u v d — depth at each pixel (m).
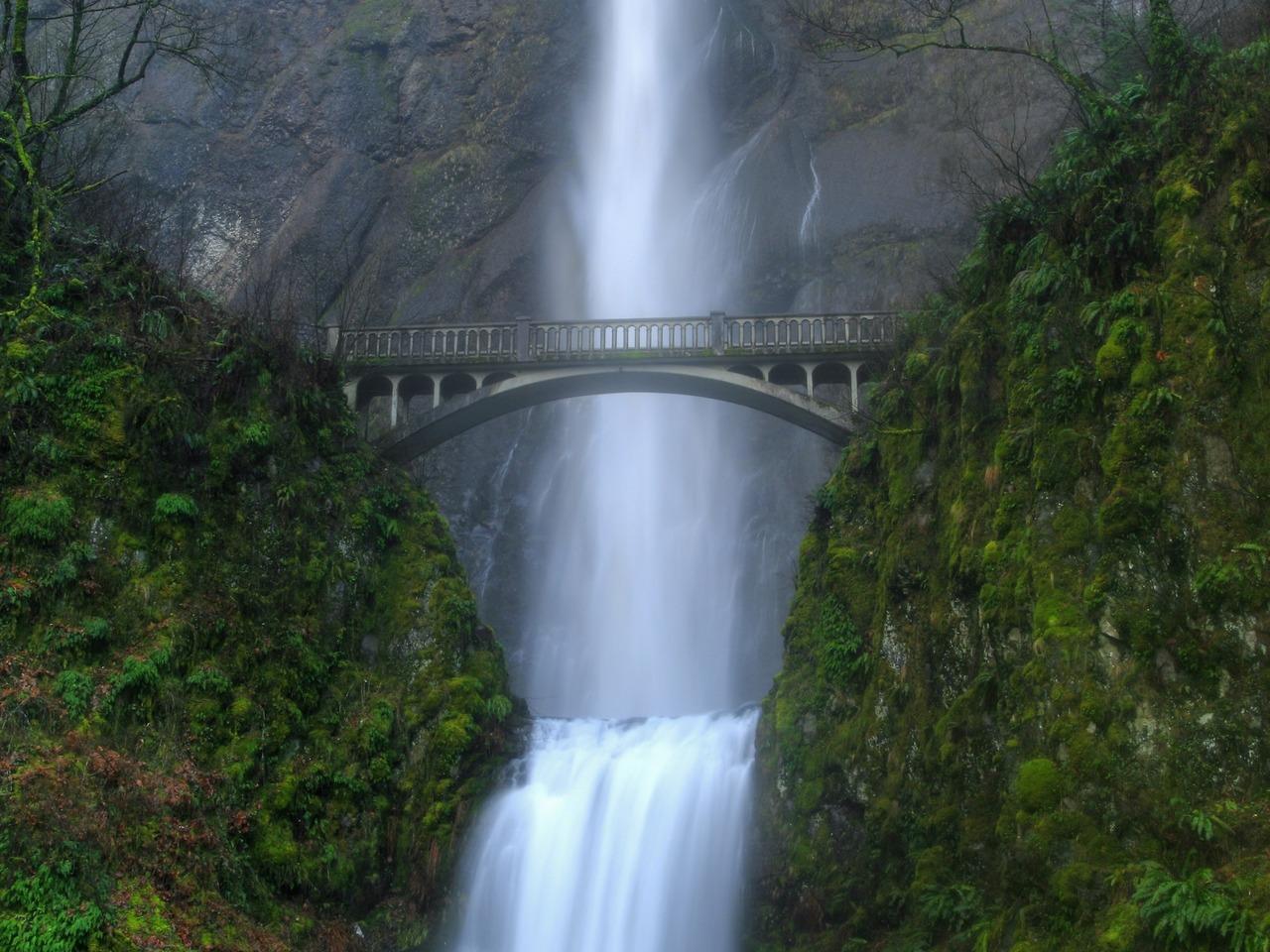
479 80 46.06
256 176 44.41
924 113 42.25
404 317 41.84
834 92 44.78
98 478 19.52
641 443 40.12
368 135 45.56
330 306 41.44
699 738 23.03
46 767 16.16
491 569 38.12
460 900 21.08
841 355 25.39
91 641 18.14
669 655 37.00
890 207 40.62
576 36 46.84
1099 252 17.67
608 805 22.09
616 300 43.41
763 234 42.34
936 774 18.00
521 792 22.33
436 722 22.12
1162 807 13.92
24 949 14.38
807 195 42.72
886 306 37.03
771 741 21.64
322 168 44.84
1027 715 15.98
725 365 25.64
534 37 46.53
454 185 44.75
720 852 21.12
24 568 18.27
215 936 16.44
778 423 39.16
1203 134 17.38
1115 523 15.47
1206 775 13.87
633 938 20.88
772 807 20.95
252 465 21.84
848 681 20.94
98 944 14.88
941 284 23.98
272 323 23.58
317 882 19.38
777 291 41.59
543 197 44.84
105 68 42.31
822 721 21.03
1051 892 14.38
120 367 20.39
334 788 20.39
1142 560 15.23
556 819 22.02
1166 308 16.19
